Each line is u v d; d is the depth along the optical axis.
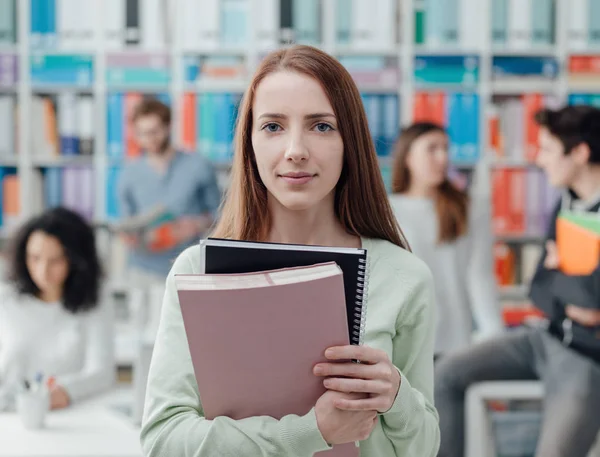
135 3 4.30
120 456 1.86
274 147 1.07
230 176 1.23
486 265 3.09
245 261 0.99
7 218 4.40
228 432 0.98
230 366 0.97
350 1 4.26
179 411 1.06
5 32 4.33
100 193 4.37
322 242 1.19
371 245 1.20
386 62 4.31
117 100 4.34
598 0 4.20
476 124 4.24
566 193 2.78
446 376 2.85
